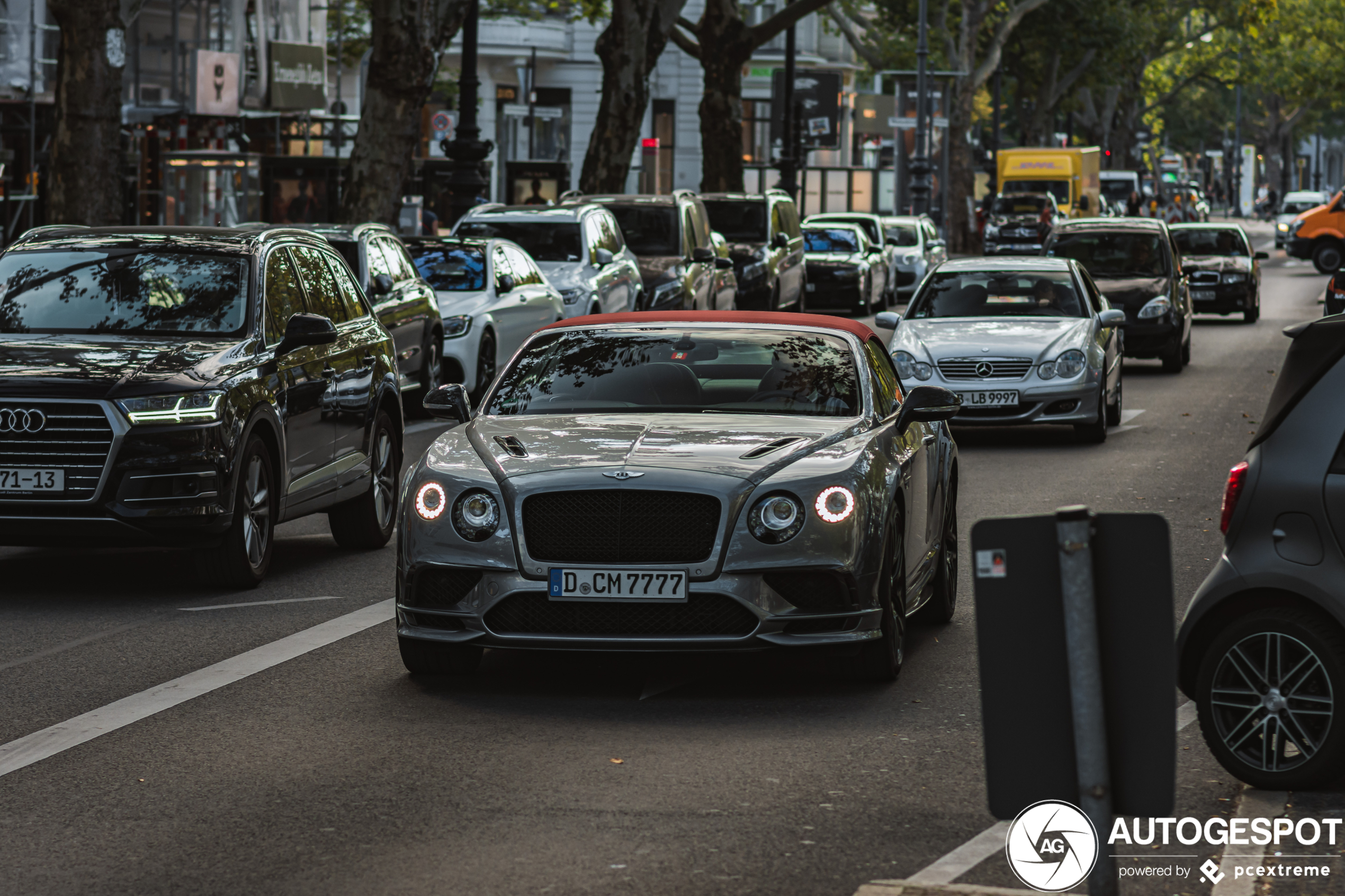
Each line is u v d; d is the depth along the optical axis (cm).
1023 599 500
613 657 1012
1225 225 4334
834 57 9638
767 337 1059
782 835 682
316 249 1427
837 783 754
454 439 971
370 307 1498
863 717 871
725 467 899
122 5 2766
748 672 973
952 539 1145
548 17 7669
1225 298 4128
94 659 1005
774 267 3666
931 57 8194
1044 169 8081
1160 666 495
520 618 895
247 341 1247
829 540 891
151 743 823
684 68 8350
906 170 7869
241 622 1111
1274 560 738
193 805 723
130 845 670
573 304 2730
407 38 3256
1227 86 12262
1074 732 494
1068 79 9412
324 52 5256
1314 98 13612
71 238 1327
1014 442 2088
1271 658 738
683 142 8381
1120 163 11969
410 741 826
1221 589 748
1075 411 2005
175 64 4900
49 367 1155
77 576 1286
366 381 1412
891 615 933
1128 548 497
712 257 3222
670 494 886
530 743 822
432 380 2272
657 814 709
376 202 3284
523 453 927
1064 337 2033
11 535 1145
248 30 4950
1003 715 503
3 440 1133
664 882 627
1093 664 493
